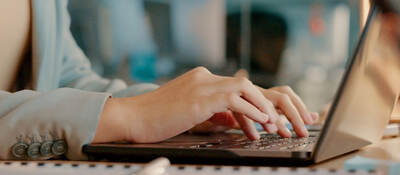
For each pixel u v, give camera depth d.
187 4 3.41
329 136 0.55
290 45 3.51
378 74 0.60
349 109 0.56
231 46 3.53
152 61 3.36
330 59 3.43
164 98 0.76
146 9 3.30
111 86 1.13
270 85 3.54
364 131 0.64
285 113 0.86
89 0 3.16
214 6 3.45
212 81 0.79
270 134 0.91
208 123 0.95
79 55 1.35
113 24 3.24
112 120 0.71
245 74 3.51
